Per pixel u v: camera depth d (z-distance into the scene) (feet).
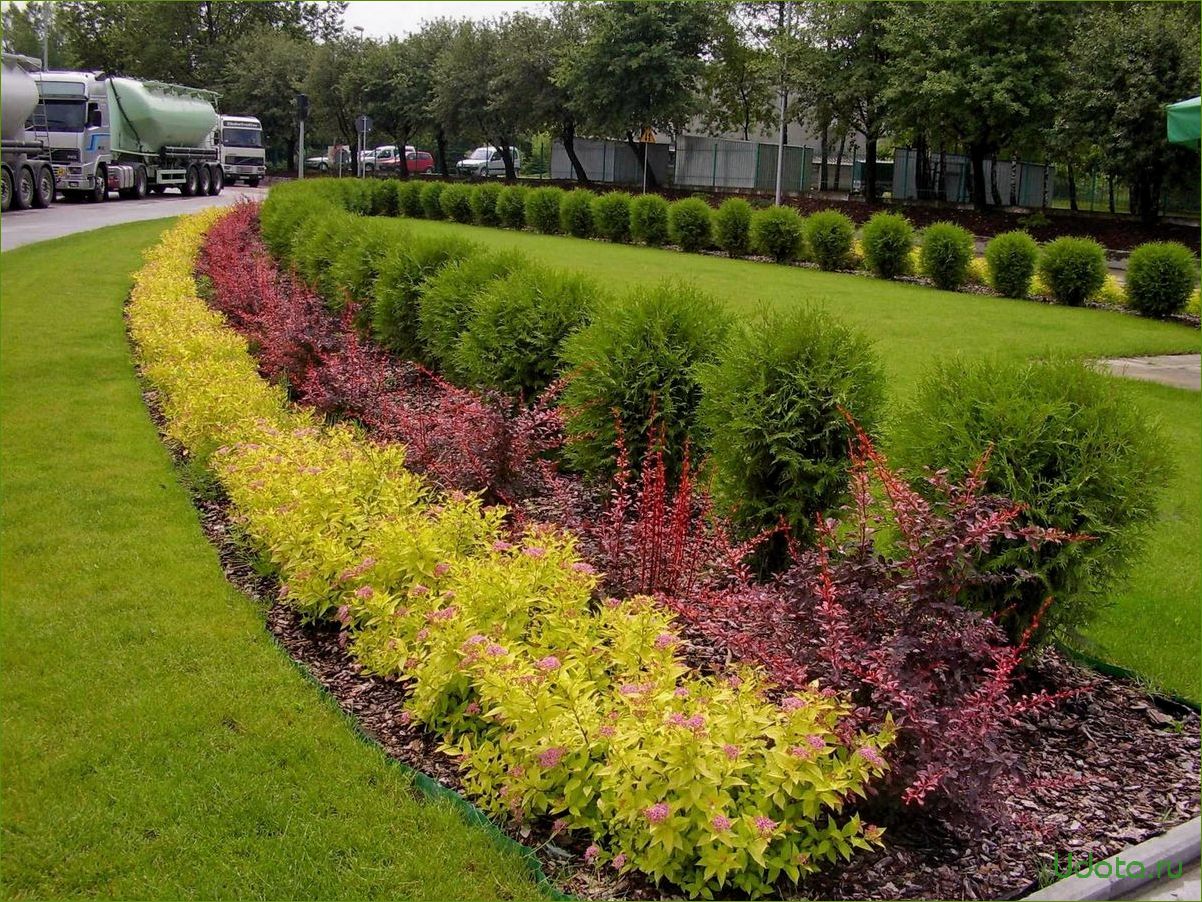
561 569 13.87
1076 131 84.23
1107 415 13.80
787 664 10.89
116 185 92.63
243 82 169.27
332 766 11.51
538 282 24.79
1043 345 39.58
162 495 20.49
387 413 22.93
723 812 9.53
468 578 13.42
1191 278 50.80
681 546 14.92
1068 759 12.51
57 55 221.87
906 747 10.45
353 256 36.83
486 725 11.93
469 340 25.08
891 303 50.47
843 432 16.03
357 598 14.01
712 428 17.17
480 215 93.04
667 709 10.36
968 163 119.44
